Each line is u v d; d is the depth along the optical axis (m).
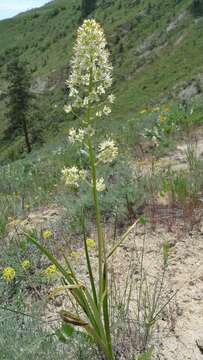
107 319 3.62
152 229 6.32
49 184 9.92
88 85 3.64
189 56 65.06
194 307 4.72
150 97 58.41
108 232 6.45
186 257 5.64
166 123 12.30
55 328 4.27
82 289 3.66
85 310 3.67
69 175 3.80
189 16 76.19
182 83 43.16
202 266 5.42
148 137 11.31
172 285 5.09
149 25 82.38
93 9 108.81
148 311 4.54
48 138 64.81
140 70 72.19
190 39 69.06
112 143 3.76
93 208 6.94
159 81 63.38
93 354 3.95
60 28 114.00
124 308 4.49
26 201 8.73
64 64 88.31
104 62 3.61
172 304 4.76
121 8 97.12
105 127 16.55
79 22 109.25
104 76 3.62
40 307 4.78
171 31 76.00
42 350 3.89
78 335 4.10
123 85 70.31
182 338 4.30
